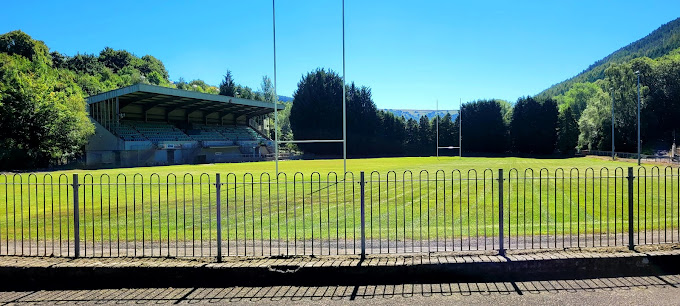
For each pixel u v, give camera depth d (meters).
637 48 154.25
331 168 30.98
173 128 52.09
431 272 5.60
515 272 5.62
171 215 10.51
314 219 9.79
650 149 56.34
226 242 7.62
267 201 12.59
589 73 146.88
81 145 41.16
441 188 15.06
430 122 68.69
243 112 62.38
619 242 7.14
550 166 32.72
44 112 36.62
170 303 5.04
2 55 54.19
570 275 5.67
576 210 10.64
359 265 5.61
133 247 7.32
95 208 11.69
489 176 21.58
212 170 29.45
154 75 94.94
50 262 5.96
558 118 63.09
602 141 58.38
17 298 5.30
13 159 33.97
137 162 40.34
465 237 7.78
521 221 9.38
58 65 83.88
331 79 63.62
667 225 8.79
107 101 44.44
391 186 15.89
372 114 65.38
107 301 5.15
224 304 4.96
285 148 66.00
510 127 66.31
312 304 4.91
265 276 5.62
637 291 5.14
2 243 7.77
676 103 62.75
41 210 11.55
